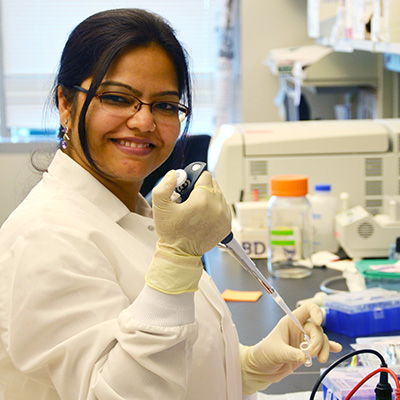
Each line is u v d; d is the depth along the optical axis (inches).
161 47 41.2
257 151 98.5
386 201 95.9
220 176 99.8
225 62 185.9
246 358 48.4
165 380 33.7
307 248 86.8
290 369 47.9
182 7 191.8
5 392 38.9
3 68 194.2
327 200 95.8
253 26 173.9
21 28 192.1
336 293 75.4
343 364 50.6
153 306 33.5
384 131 98.9
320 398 48.7
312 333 45.4
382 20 85.3
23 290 35.3
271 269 86.2
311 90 170.9
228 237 38.2
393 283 77.2
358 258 91.1
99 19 41.1
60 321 34.7
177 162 54.0
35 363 34.9
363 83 142.4
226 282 82.7
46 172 44.6
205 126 197.6
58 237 36.6
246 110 177.6
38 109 197.0
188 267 34.0
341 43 123.0
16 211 40.7
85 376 33.6
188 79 45.5
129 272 39.4
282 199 86.4
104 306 35.4
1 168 190.7
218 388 42.4
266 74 175.9
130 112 40.6
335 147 98.7
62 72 42.8
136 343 32.9
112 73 40.2
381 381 37.1
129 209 47.8
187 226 33.8
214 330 42.9
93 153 41.7
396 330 64.9
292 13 173.0
